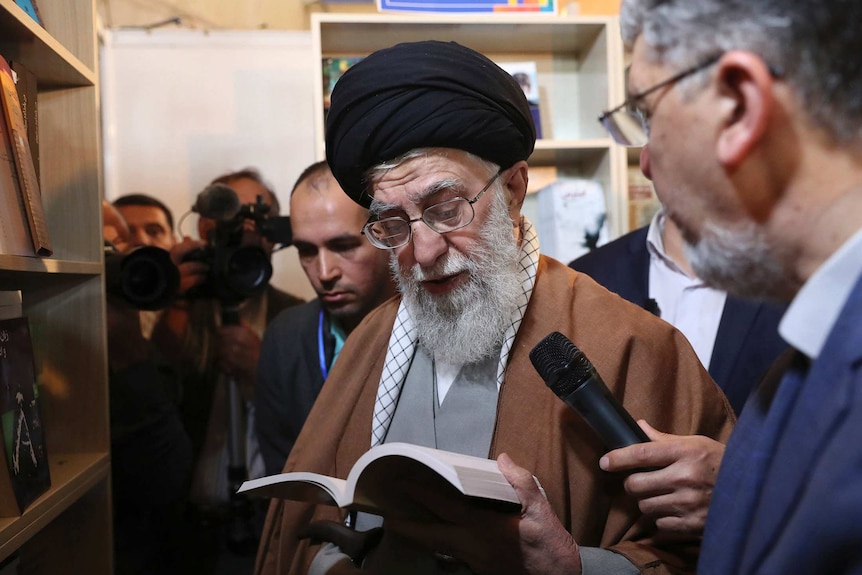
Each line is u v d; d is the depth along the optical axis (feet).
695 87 1.87
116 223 7.47
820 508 1.54
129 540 6.52
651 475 3.01
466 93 3.36
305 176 5.57
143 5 7.91
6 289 4.38
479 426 3.60
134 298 5.09
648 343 3.59
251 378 7.09
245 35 7.71
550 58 7.48
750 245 1.91
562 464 3.44
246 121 7.70
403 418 3.76
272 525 4.17
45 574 4.64
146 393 6.16
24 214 3.46
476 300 3.51
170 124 7.63
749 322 5.03
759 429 2.23
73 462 4.45
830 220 1.78
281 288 7.57
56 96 4.66
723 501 2.23
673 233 5.53
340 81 3.59
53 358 4.69
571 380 3.07
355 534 3.45
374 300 5.47
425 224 3.43
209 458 7.20
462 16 6.51
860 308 1.67
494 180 3.55
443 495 2.91
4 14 3.42
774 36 1.72
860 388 1.60
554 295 3.74
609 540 3.43
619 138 2.46
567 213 6.81
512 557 2.98
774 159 1.79
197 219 7.62
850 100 1.69
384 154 3.38
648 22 1.96
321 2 8.10
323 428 3.98
